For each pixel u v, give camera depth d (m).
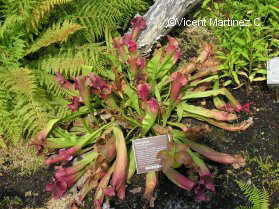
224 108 1.16
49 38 1.11
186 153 0.99
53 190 1.02
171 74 1.17
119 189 1.01
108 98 1.12
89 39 1.23
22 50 1.14
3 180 1.12
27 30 1.14
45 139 1.06
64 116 1.11
